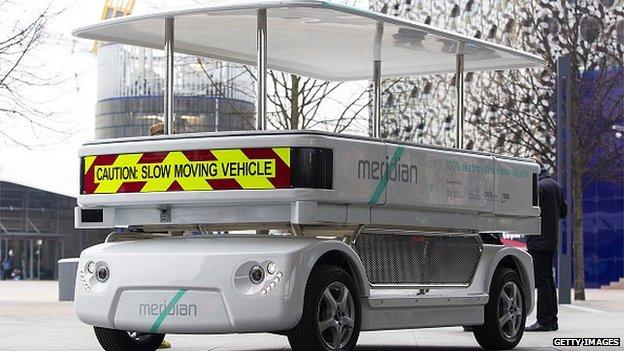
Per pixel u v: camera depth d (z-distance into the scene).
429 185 21.59
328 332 19.45
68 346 25.02
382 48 23.83
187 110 65.44
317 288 18.95
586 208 99.62
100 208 20.88
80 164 20.95
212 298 18.77
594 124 71.44
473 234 23.48
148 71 140.00
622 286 93.94
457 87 24.83
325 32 22.20
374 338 26.92
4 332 30.16
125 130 141.62
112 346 21.52
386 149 20.53
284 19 20.94
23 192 178.25
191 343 25.41
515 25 118.62
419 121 135.38
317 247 18.95
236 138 19.28
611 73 74.44
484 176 23.33
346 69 26.03
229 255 18.73
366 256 20.64
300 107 49.84
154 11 20.61
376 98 24.56
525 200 24.75
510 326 24.31
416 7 141.38
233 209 19.58
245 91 56.59
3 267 173.12
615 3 73.38
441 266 22.56
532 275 24.98
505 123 78.56
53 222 180.25
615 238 98.75
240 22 21.12
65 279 54.31
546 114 73.44
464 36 22.89
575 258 61.25
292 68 25.70
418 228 21.83
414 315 21.45
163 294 19.14
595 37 72.25
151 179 20.03
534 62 25.77
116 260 19.70
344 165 19.48
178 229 21.50
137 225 20.75
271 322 18.45
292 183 18.92
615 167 79.44
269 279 18.52
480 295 23.22
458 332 28.98
